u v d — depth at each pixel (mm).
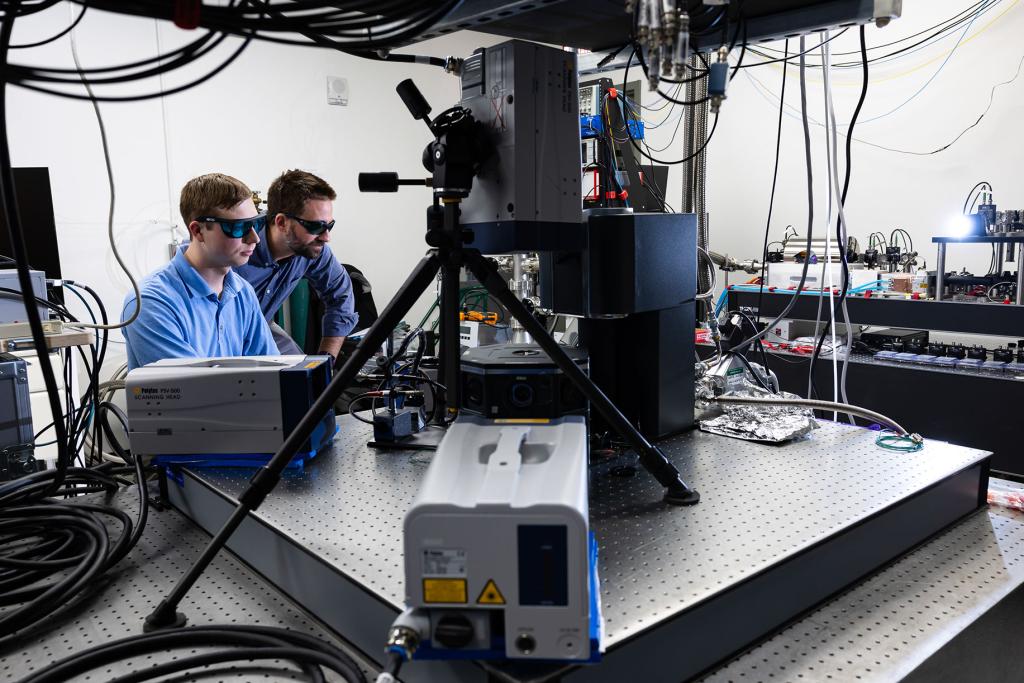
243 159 4105
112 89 3555
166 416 1233
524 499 636
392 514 1028
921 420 3074
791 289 3514
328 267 2973
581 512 620
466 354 1245
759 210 4934
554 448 772
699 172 1922
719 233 5195
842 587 982
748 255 5039
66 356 1825
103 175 3590
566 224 1149
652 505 1049
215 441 1230
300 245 2566
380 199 4781
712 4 1078
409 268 5000
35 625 899
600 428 1345
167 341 1908
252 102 4094
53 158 3432
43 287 1815
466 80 1134
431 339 1815
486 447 776
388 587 809
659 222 1274
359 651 847
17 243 797
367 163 4680
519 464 716
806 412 1531
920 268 3932
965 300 3172
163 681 777
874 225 4418
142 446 1248
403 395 1498
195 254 2074
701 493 1093
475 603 643
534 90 1070
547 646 642
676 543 919
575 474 691
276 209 2523
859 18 1325
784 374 3441
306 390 1219
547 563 629
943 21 4004
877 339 3479
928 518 1138
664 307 1312
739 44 1513
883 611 924
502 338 3170
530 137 1074
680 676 782
